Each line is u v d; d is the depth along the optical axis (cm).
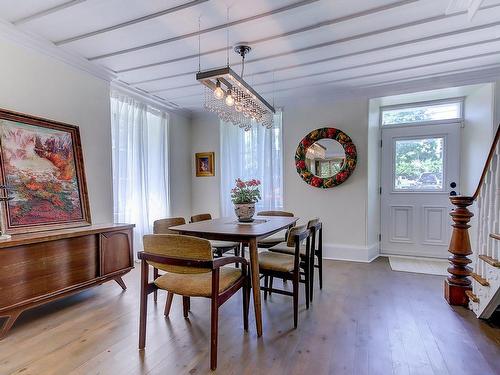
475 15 219
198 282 184
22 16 223
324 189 418
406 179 427
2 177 230
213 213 494
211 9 212
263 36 252
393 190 433
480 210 231
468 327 210
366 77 351
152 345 189
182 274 191
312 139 418
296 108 434
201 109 486
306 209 430
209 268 164
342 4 207
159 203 437
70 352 181
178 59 298
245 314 209
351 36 252
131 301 263
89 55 289
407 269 358
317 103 420
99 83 324
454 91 369
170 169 464
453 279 251
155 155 436
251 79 355
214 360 163
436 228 412
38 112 264
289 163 439
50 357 175
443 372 160
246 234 204
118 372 161
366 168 394
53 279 227
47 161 266
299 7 210
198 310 244
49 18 225
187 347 186
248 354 178
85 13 219
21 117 249
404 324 215
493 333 201
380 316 229
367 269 359
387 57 295
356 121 400
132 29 241
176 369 164
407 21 229
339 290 287
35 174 254
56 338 197
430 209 414
